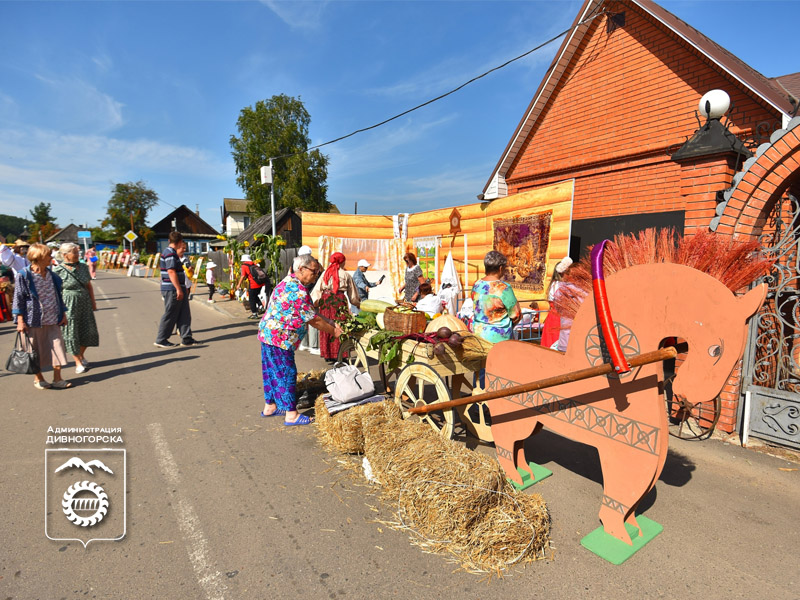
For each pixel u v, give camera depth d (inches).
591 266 105.8
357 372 171.6
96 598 91.0
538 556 103.9
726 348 86.5
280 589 93.7
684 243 108.9
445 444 126.3
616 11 271.0
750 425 165.0
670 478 140.9
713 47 235.5
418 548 106.9
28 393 223.6
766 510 123.6
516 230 309.6
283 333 174.9
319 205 1674.5
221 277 866.8
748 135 223.6
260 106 1660.9
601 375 106.7
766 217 166.6
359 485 135.9
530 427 126.3
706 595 92.2
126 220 2452.0
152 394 221.9
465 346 152.3
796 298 153.6
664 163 253.9
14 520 117.8
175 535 111.7
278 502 126.8
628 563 101.8
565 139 313.1
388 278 441.1
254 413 195.9
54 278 226.7
